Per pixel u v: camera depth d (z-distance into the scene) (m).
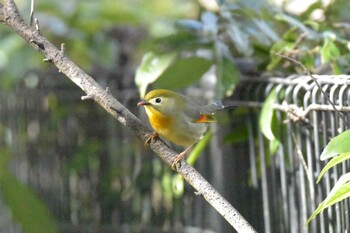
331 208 8.60
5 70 14.20
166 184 12.55
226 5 10.73
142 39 15.18
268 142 10.17
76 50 14.39
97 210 13.30
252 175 10.27
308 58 9.77
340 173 8.69
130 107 12.74
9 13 7.61
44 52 7.51
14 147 13.85
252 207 10.67
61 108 13.52
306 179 9.18
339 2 11.09
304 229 8.98
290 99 9.52
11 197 9.09
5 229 13.88
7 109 13.95
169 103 8.83
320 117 8.99
